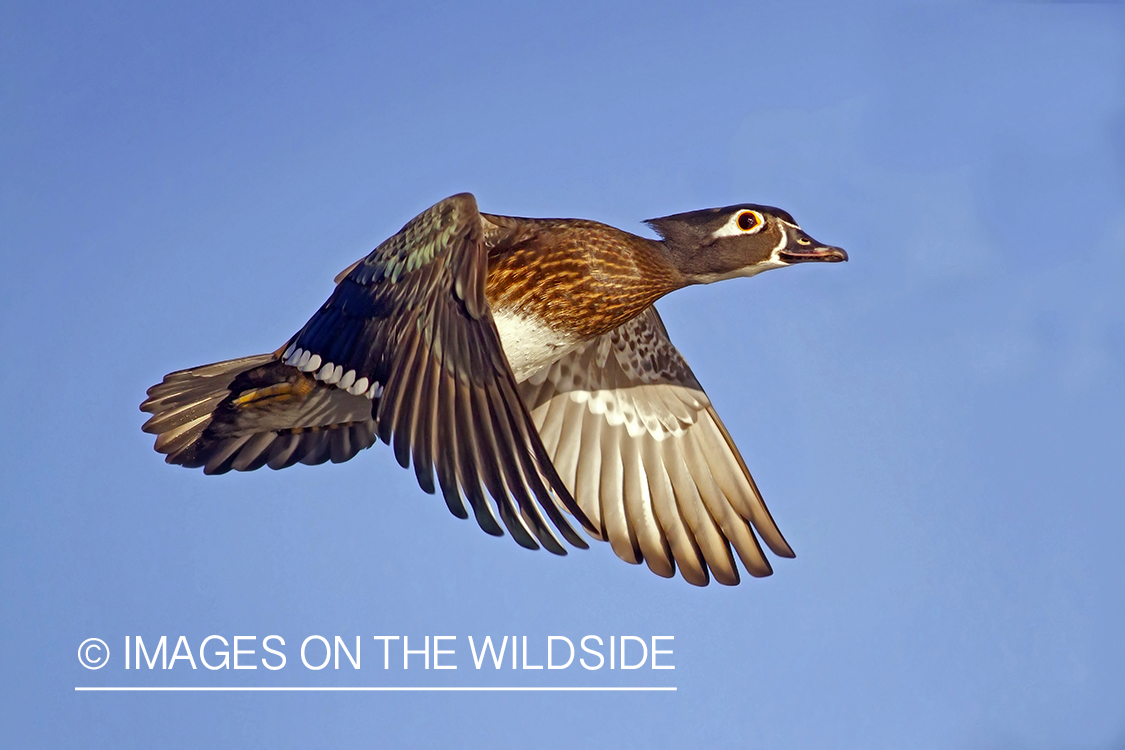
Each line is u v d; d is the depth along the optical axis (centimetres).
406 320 899
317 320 980
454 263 888
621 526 1159
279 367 1018
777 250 1145
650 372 1204
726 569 1144
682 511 1166
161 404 1086
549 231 1082
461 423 835
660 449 1184
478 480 811
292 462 1088
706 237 1147
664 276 1129
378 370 899
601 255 1086
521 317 1081
